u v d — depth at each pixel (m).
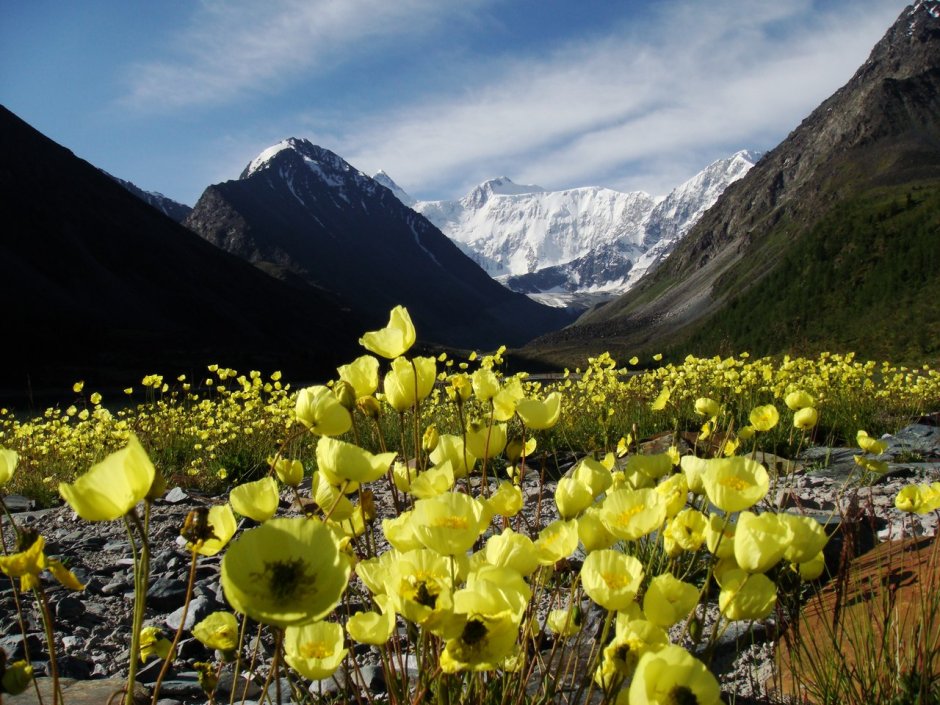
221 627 1.91
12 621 4.12
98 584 4.82
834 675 2.79
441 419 9.21
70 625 4.14
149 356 89.25
